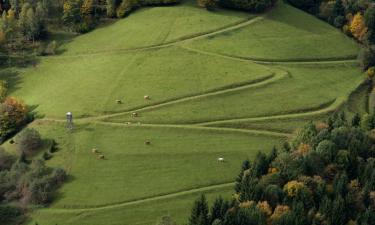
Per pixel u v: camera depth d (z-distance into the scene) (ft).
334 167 503.20
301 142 553.23
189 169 594.65
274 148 533.96
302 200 466.70
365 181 490.90
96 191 568.00
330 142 517.96
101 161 606.96
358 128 554.87
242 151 620.08
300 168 498.69
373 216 454.81
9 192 574.56
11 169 597.11
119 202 554.05
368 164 496.64
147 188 569.64
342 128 545.44
